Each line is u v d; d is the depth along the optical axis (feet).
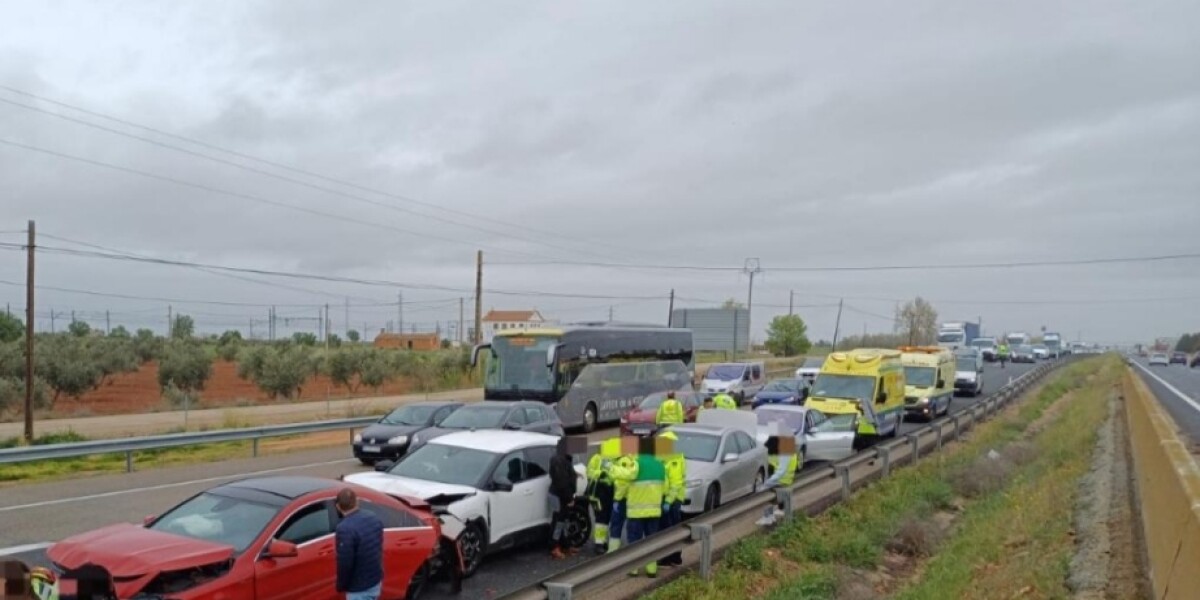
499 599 23.57
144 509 48.91
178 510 27.40
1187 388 148.66
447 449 38.91
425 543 30.66
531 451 40.01
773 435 54.29
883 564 42.39
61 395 140.05
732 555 37.76
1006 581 35.24
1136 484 53.31
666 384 116.67
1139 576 33.55
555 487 39.42
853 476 61.98
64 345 157.89
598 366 99.14
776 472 51.60
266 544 25.21
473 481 36.47
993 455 69.72
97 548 23.81
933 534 46.57
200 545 24.18
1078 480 58.08
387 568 28.94
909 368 112.98
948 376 119.24
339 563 24.67
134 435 87.71
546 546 41.55
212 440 70.59
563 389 91.81
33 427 93.40
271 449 80.79
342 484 29.14
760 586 35.50
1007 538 44.98
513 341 93.15
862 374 86.89
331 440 90.07
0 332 196.13
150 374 183.32
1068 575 34.65
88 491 55.11
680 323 254.27
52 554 24.16
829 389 86.43
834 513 47.50
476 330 162.61
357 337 349.61
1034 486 59.36
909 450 74.38
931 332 358.64
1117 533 40.83
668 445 37.86
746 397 129.18
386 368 179.01
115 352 163.73
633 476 36.91
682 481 37.99
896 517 48.11
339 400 146.92
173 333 282.15
